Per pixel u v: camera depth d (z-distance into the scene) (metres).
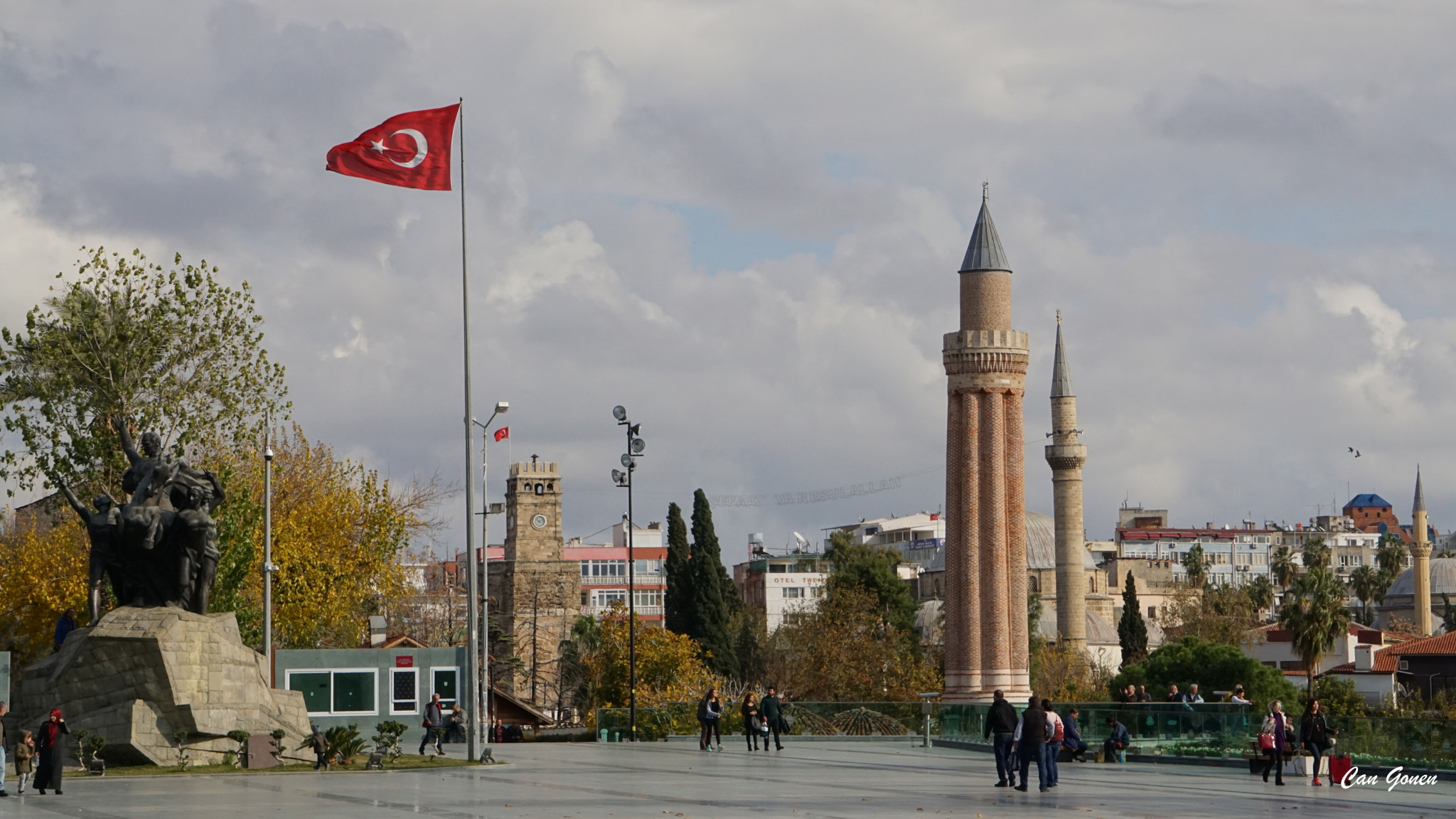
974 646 105.88
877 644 113.50
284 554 65.56
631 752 52.47
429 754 51.00
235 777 37.50
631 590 65.06
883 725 62.66
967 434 107.12
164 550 42.88
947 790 33.56
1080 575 152.62
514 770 40.66
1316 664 113.31
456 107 45.09
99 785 34.81
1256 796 32.53
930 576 179.50
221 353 61.47
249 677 42.91
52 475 58.12
